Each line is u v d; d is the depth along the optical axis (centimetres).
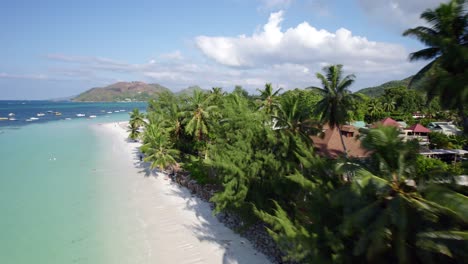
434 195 1127
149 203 3216
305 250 1323
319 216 1432
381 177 1313
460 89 1606
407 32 2002
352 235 1312
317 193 1468
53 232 2562
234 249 2245
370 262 1202
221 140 2578
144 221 2767
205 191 3275
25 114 17325
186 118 4444
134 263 2098
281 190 1981
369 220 1182
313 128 2589
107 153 6044
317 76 3084
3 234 2523
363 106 8319
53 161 5266
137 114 7656
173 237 2456
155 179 4106
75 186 3822
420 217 1166
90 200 3319
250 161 2183
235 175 2131
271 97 5322
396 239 1180
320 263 1268
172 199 3319
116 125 11569
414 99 8844
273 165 2045
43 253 2231
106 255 2202
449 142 4447
